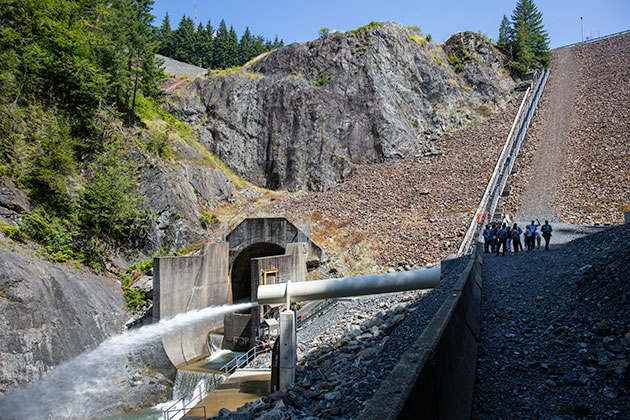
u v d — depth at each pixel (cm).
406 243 3488
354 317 2214
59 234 2853
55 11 3731
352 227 4075
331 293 1725
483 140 5281
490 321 1015
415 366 448
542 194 3794
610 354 682
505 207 3706
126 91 4653
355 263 3453
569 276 1343
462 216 3644
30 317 2120
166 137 4553
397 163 5444
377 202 4519
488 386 646
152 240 3662
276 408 1010
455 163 4922
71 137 3466
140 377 2491
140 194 3803
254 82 6612
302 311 3023
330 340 1848
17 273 2209
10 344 1966
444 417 463
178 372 2627
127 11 5259
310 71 6425
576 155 4353
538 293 1227
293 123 6019
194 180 4694
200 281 3198
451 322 654
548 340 816
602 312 882
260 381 2036
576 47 8556
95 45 4047
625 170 3747
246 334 2878
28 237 2636
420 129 5938
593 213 3238
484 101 6316
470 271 1217
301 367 1557
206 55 13125
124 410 2269
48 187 3053
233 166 6028
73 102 3750
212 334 3070
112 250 3325
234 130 6275
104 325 2628
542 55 7369
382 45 6334
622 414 507
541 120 5488
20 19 3488
